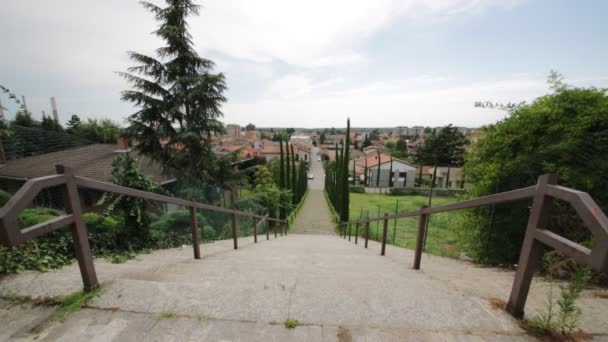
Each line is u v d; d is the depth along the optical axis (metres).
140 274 2.27
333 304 1.67
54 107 26.27
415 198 26.06
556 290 2.16
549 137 3.61
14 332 1.32
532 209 1.48
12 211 1.23
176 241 4.97
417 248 3.00
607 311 1.67
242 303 1.65
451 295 1.84
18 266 2.28
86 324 1.40
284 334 1.35
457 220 5.17
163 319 1.46
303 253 4.63
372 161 40.94
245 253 4.29
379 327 1.42
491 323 1.46
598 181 3.02
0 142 7.46
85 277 1.71
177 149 9.28
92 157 11.97
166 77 8.79
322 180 44.50
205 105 8.92
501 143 4.18
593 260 1.09
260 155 45.47
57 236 3.20
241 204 12.41
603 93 3.30
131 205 4.06
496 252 3.76
